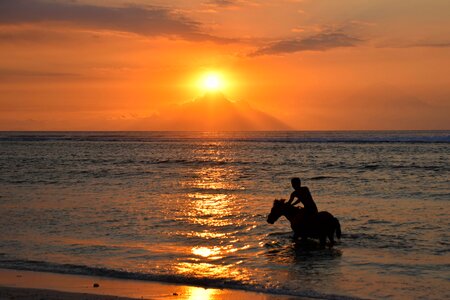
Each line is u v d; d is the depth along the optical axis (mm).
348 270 11297
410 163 42000
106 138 156375
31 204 21125
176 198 22953
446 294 9625
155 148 84062
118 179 32219
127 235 15047
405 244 13641
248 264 11883
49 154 65938
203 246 13711
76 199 22609
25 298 9242
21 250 13242
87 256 12617
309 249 13328
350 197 22719
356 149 66938
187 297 9516
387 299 9391
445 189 25078
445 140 90250
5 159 55500
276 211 14922
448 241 13875
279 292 9836
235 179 31922
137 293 9766
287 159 50656
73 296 9375
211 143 106062
